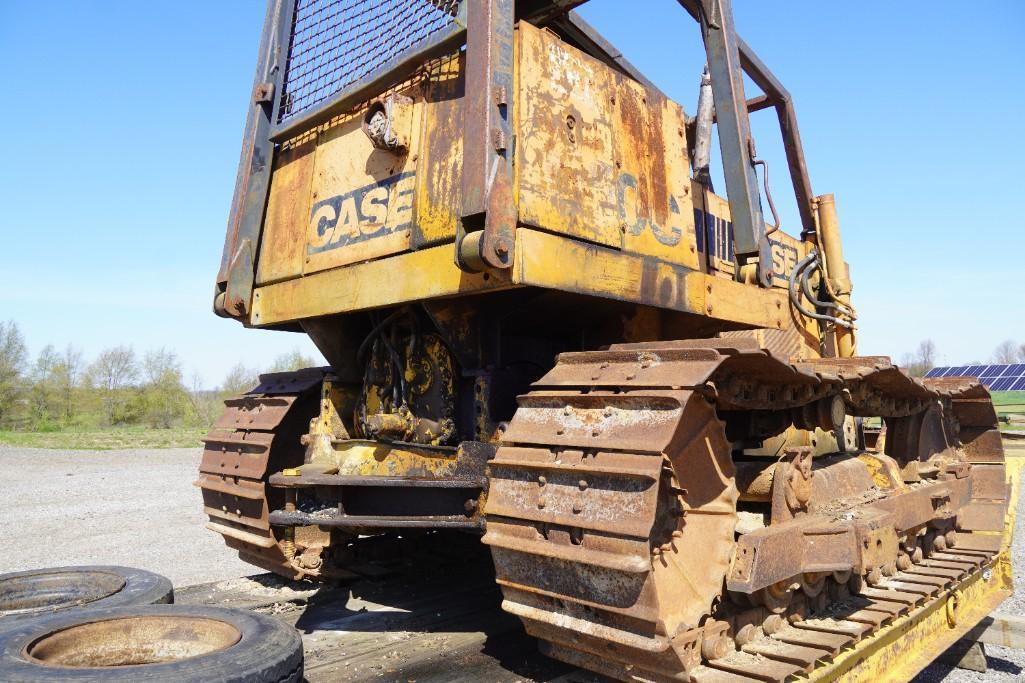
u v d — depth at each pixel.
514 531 2.85
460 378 3.94
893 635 3.58
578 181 3.50
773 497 3.47
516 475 2.93
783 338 4.84
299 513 3.81
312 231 4.19
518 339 3.97
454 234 3.37
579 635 2.75
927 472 4.83
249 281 4.49
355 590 4.73
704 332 4.36
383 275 3.67
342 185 4.05
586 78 3.65
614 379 2.92
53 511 10.24
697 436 2.97
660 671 2.65
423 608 4.34
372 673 3.31
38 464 16.30
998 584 5.30
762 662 2.83
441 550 5.39
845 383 3.84
